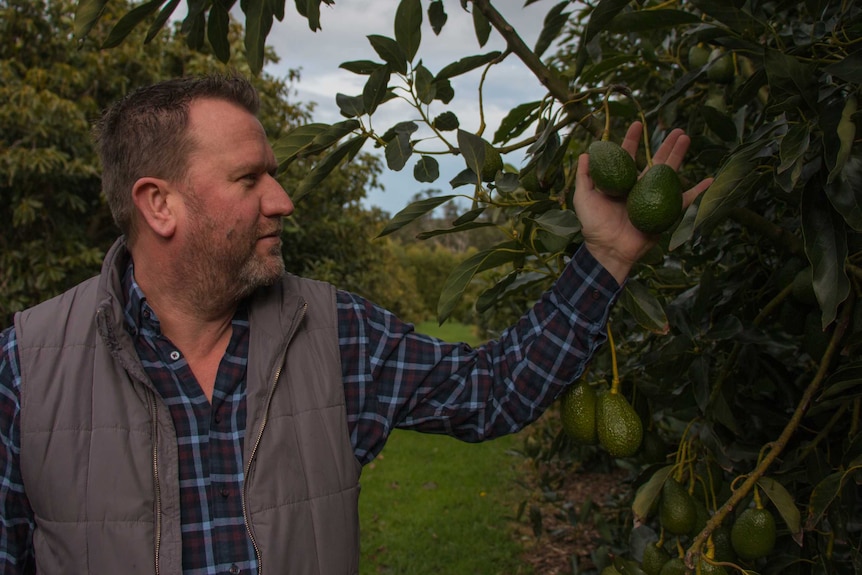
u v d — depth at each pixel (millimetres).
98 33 5875
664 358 1587
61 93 5707
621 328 2078
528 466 5980
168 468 1175
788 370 1909
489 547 4465
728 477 1929
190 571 1175
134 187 1222
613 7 1247
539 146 1293
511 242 1364
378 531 4805
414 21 1265
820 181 1185
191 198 1217
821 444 1645
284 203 1304
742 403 1740
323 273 6410
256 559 1187
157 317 1273
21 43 5793
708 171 2125
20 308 5570
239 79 1319
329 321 1356
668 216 1129
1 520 1176
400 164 1304
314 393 1280
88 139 5723
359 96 1406
